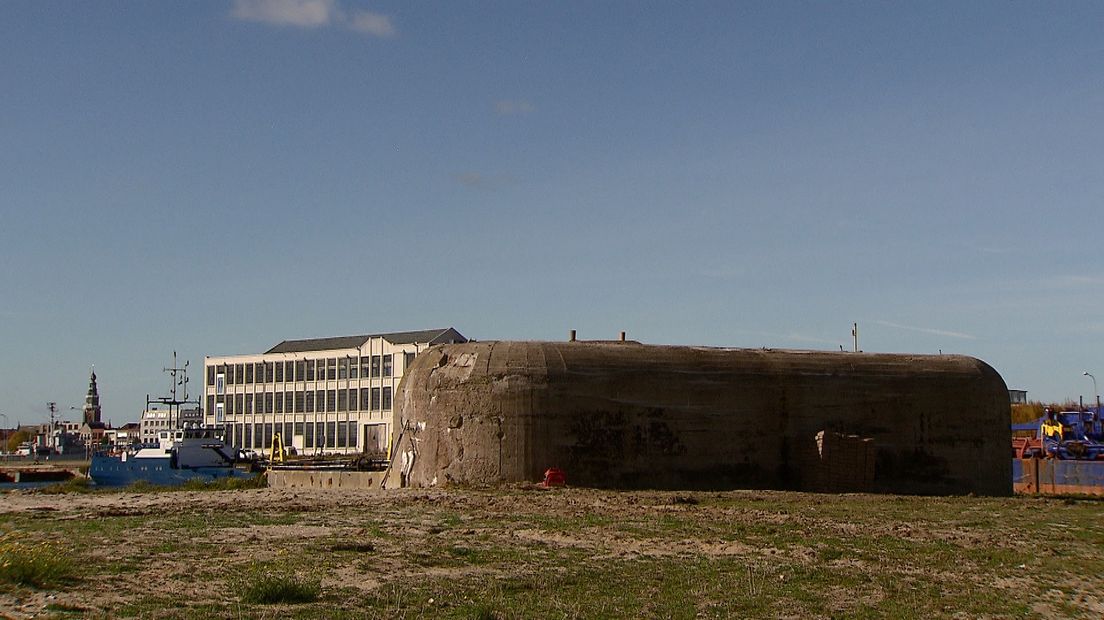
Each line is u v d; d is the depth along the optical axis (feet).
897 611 57.57
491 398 117.08
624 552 71.77
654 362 123.44
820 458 122.52
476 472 115.96
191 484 145.28
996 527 90.48
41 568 55.31
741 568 66.80
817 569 67.56
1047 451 184.75
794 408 127.34
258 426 360.89
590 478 116.88
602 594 57.98
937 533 85.81
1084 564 73.41
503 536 77.00
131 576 57.67
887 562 71.51
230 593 54.60
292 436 351.46
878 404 131.34
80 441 582.35
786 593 60.29
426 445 120.16
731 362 127.24
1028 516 98.94
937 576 67.82
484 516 87.56
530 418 116.26
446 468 117.50
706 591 59.72
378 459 225.56
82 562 61.31
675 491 116.47
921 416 133.08
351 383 338.34
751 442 124.57
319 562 63.82
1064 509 106.93
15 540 69.05
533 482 115.03
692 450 121.49
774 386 126.82
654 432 120.37
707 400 123.44
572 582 60.90
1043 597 63.10
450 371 121.29
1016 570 70.64
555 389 117.39
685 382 122.93
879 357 136.77
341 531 77.61
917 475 131.75
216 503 97.09
